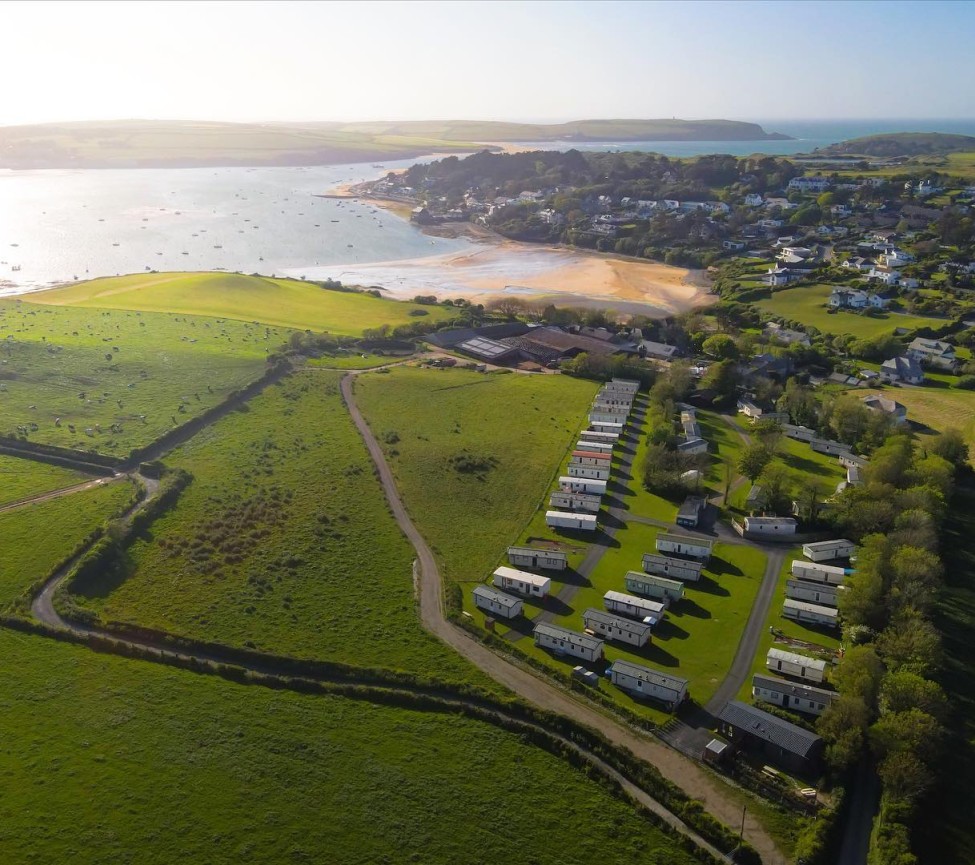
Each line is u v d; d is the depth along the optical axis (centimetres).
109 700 9956
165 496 14938
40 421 18200
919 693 9612
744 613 12456
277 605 12025
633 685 10419
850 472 17388
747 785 8919
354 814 8362
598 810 8500
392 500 15688
